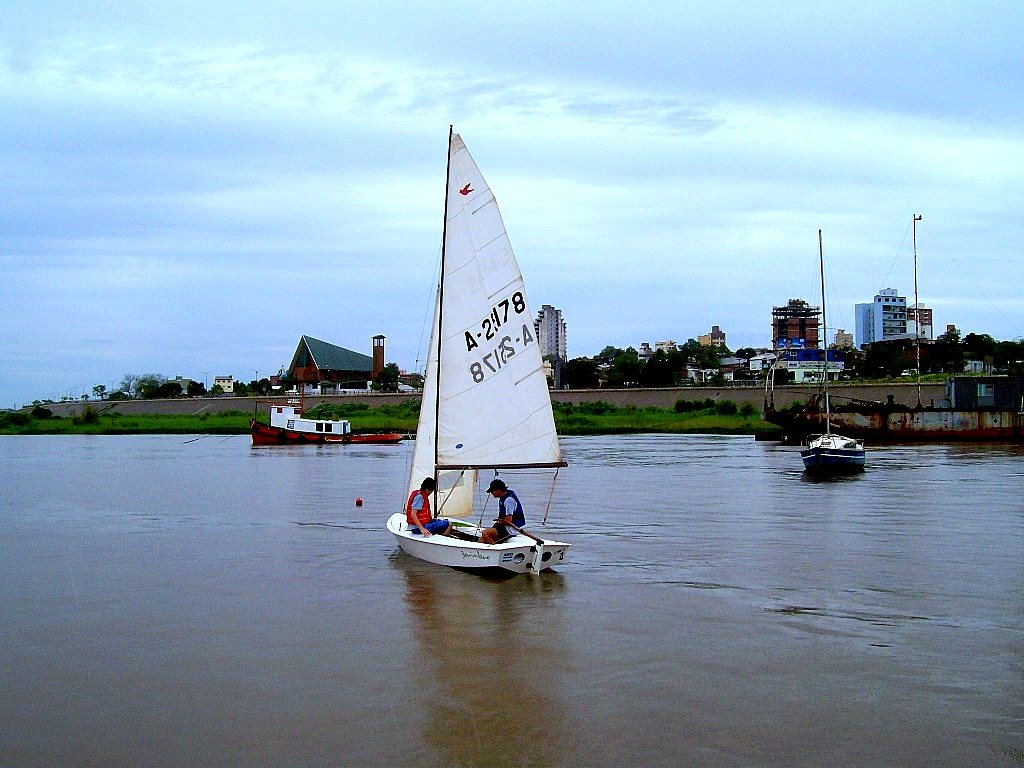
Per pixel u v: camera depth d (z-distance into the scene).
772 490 43.19
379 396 154.38
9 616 19.19
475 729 12.65
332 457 74.94
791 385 128.75
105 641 17.17
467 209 22.66
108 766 11.63
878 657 15.66
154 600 20.55
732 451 75.44
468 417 22.89
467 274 22.75
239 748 12.11
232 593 21.14
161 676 15.05
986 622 17.92
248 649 16.53
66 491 46.25
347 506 38.56
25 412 152.50
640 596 20.27
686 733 12.45
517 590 20.97
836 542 27.41
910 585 21.25
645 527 31.02
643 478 50.78
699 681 14.50
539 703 13.59
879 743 12.08
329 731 12.62
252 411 152.50
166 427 134.00
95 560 25.83
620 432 114.56
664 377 175.25
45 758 11.91
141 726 12.91
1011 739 12.18
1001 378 81.56
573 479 50.53
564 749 11.96
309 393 172.62
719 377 178.62
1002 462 58.03
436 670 15.17
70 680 14.92
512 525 22.83
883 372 162.38
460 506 25.14
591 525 31.59
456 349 22.94
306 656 16.05
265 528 31.88
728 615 18.55
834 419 83.19
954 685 14.24
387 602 19.95
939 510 34.72
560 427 118.25
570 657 15.80
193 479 53.12
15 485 49.72
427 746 12.09
